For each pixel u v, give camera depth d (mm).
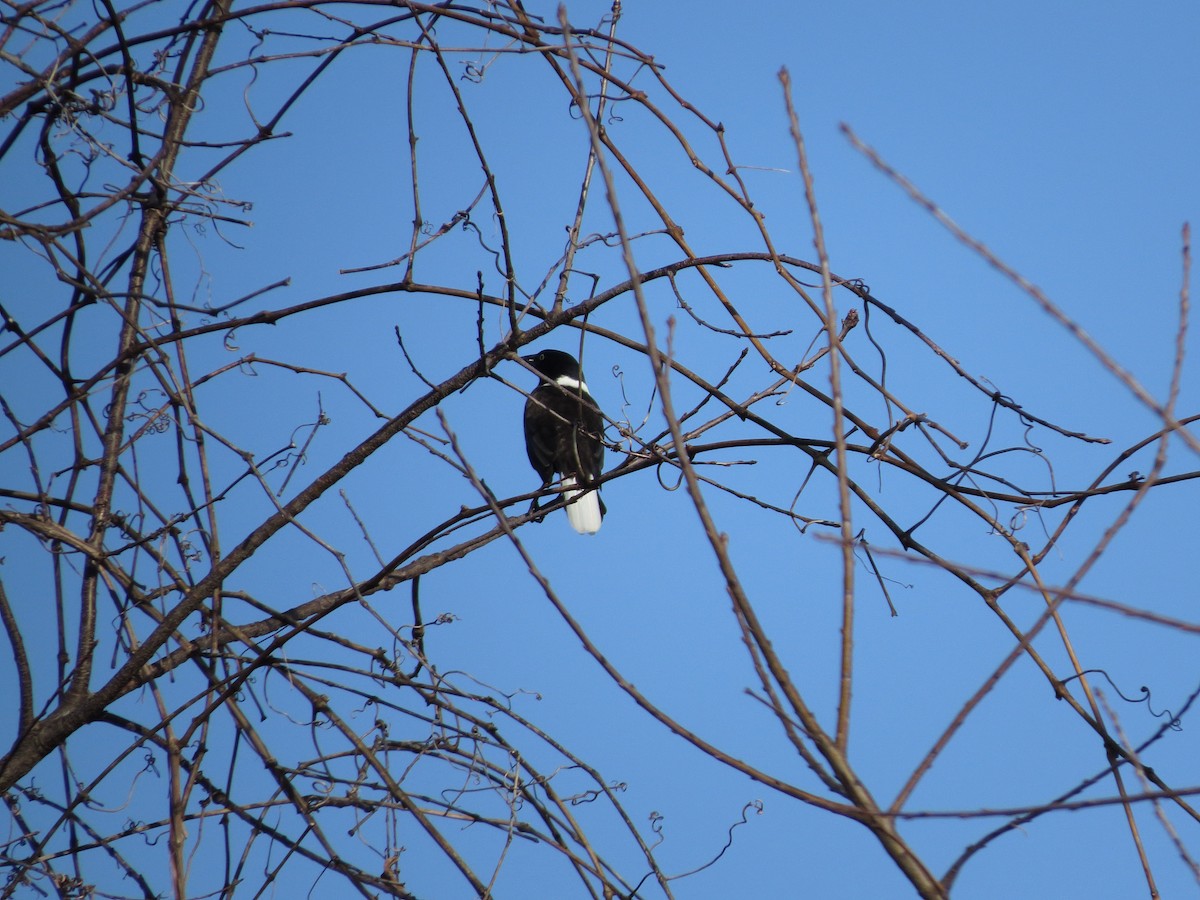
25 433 8234
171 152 8492
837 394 4723
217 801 8188
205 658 8508
